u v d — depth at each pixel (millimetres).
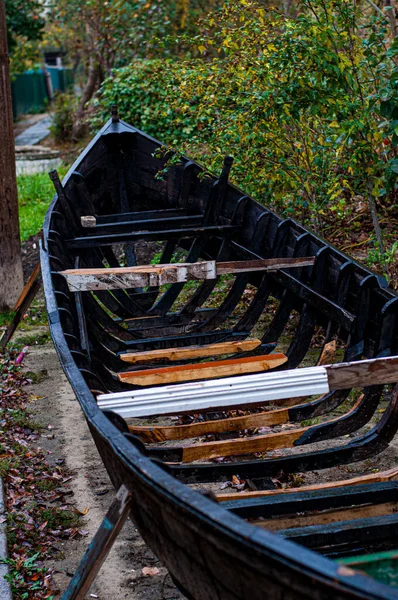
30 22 24500
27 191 15047
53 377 7102
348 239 8875
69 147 21016
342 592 1921
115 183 7527
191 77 7320
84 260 6691
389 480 3854
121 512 2893
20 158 19094
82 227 6691
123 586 3939
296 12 11039
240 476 3992
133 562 4164
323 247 5578
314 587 2002
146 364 5570
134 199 7621
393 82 6070
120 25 16016
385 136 6473
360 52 6770
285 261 5387
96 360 5008
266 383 3709
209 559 2438
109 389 5023
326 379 3750
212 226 6727
